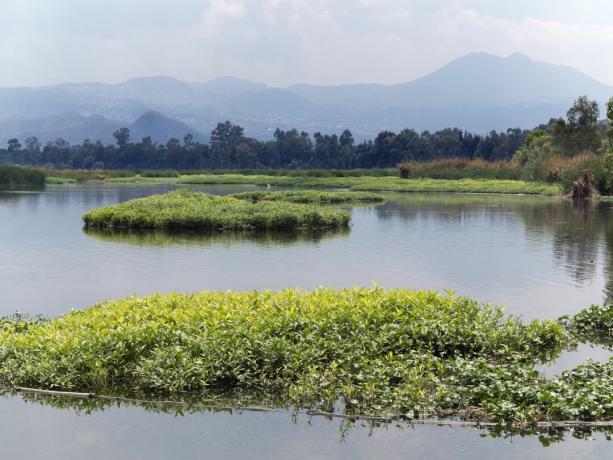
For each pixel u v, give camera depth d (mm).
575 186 50656
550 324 12562
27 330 12125
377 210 41906
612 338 12945
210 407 9523
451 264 21078
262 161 164000
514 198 52750
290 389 9703
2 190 66312
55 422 9070
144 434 8664
